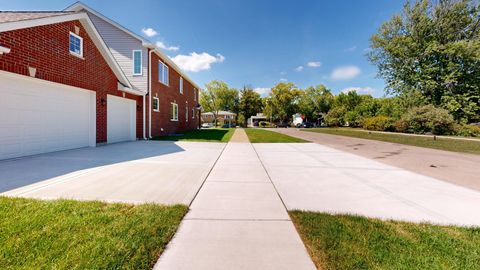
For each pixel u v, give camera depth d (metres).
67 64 7.51
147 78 13.01
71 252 1.96
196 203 3.24
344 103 49.03
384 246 2.18
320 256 2.02
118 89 10.55
